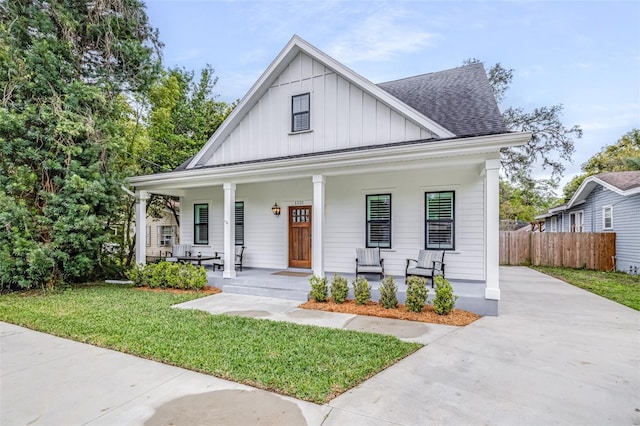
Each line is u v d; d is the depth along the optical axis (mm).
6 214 8289
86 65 10992
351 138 9516
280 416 3059
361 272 8773
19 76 8750
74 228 9086
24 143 8750
